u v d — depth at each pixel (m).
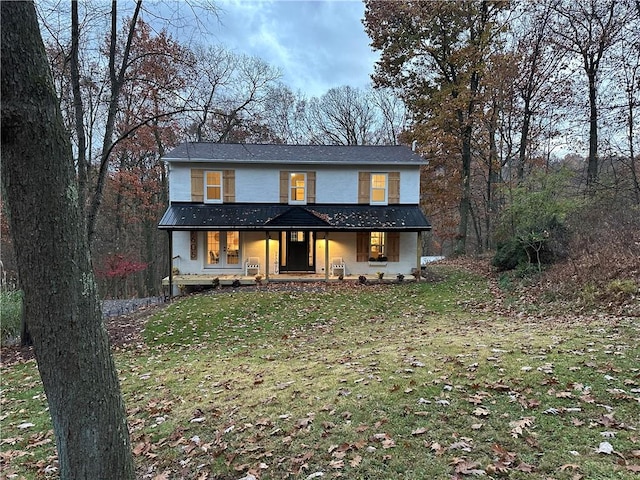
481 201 25.20
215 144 17.16
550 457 2.85
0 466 3.85
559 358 4.80
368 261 16.11
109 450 2.20
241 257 15.79
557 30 17.25
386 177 16.20
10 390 6.37
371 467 2.97
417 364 5.13
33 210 1.94
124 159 21.19
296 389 4.82
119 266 20.23
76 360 2.07
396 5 19.53
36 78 1.89
